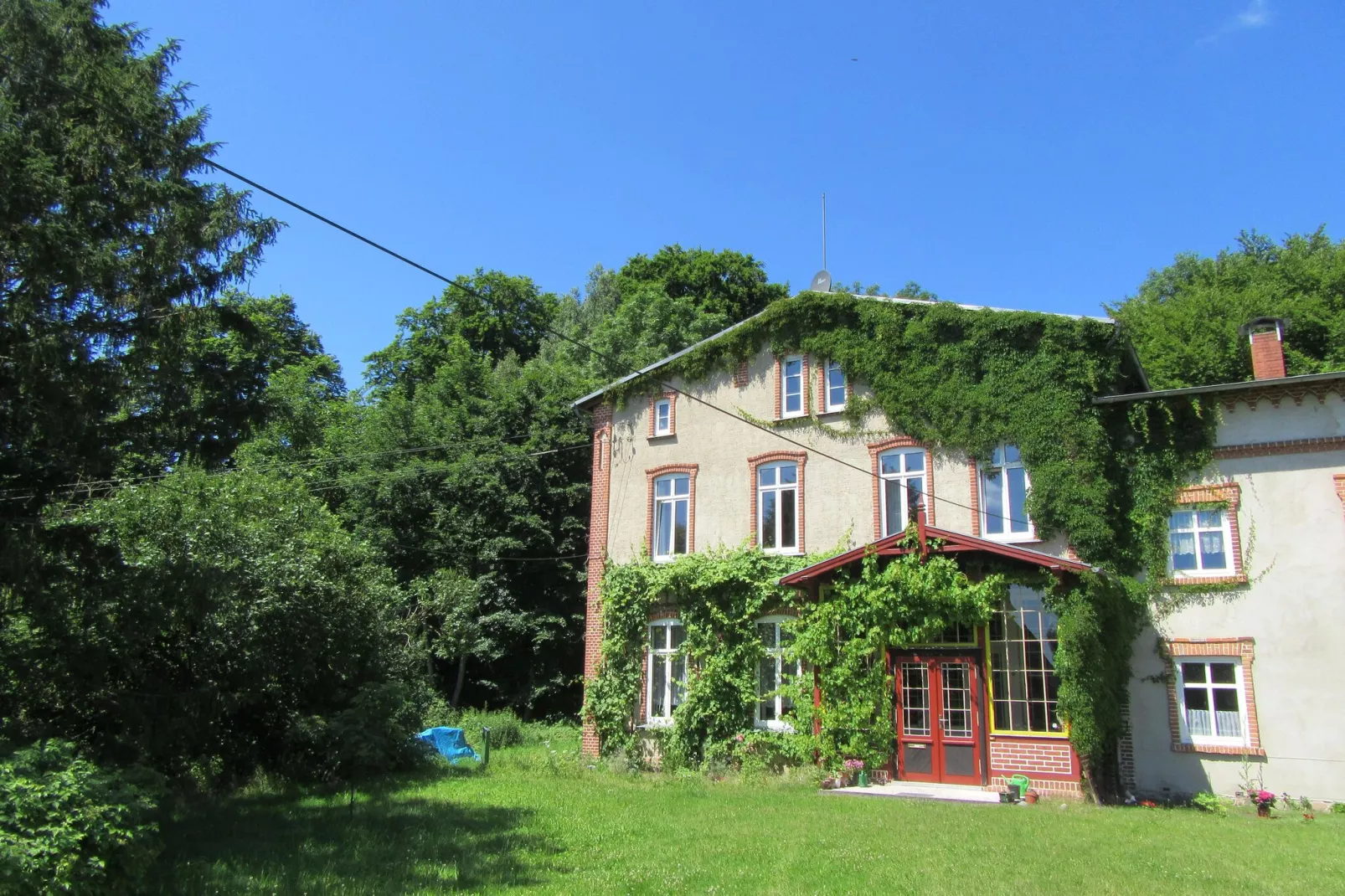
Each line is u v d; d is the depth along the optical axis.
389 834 13.20
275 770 19.31
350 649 20.86
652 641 23.00
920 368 21.23
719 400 23.97
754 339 23.75
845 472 21.77
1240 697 17.73
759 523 22.56
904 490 21.03
